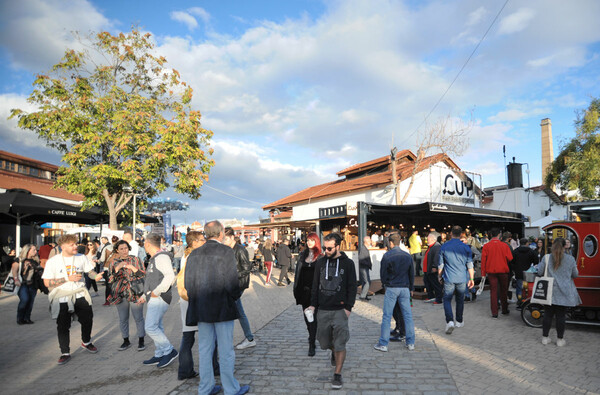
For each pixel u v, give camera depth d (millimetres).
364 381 4543
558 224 7570
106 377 4793
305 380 4594
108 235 14922
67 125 16703
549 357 5414
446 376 4688
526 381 4516
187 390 4344
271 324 7621
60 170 17938
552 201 26797
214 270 4055
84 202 18156
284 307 9500
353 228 18359
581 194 20188
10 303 10773
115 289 5734
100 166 16844
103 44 18109
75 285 5617
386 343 5734
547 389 4285
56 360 5508
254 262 19672
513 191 24547
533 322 7316
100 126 17641
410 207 12508
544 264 6160
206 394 4070
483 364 5125
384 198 19094
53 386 4523
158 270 5094
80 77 17453
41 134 16953
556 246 6039
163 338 5137
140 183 18266
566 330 7113
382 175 21891
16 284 7918
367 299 10438
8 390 4418
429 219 18234
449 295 6852
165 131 17516
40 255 11500
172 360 5379
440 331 6973
